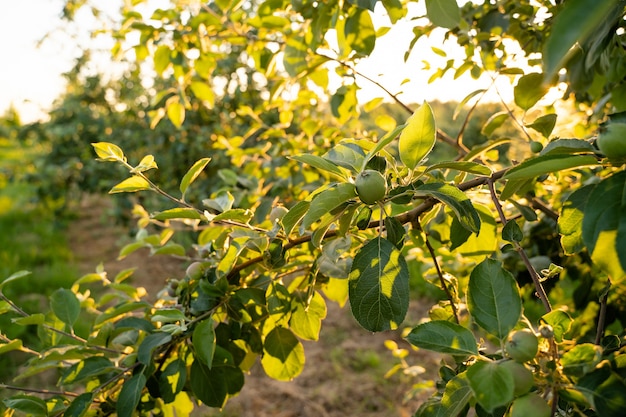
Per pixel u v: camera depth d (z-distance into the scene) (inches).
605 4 20.7
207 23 98.0
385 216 49.1
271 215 60.8
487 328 38.1
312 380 190.1
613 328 116.0
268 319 67.9
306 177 108.0
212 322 56.1
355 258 44.9
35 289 249.9
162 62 102.8
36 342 192.2
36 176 367.6
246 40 104.3
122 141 324.2
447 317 65.7
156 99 116.1
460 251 61.2
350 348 213.5
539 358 36.8
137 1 100.8
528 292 98.9
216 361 60.4
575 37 20.9
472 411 118.1
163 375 60.7
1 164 529.7
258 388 185.6
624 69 63.4
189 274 64.7
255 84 246.7
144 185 54.8
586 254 83.3
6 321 203.3
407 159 46.6
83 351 63.4
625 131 35.8
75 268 288.7
